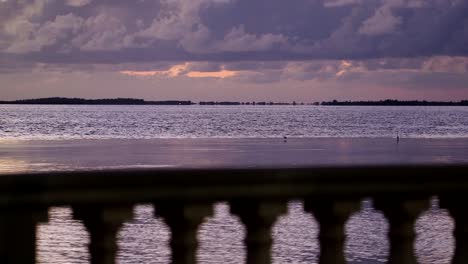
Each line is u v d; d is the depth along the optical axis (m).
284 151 146.25
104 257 4.42
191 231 4.54
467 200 5.19
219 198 4.53
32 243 4.24
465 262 5.29
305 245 34.53
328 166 4.78
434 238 27.42
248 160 118.44
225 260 25.62
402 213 5.04
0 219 4.17
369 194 4.86
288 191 4.66
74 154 134.38
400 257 5.11
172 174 4.41
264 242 4.71
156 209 4.50
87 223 4.38
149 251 29.97
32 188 4.17
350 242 33.22
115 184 4.32
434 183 4.99
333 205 4.81
